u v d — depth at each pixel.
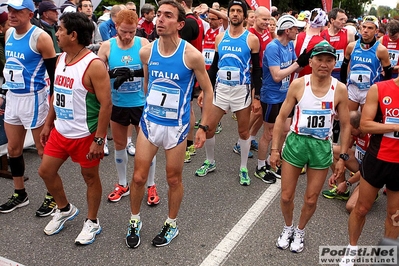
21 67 3.58
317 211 4.10
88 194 3.33
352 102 5.71
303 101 3.03
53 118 3.40
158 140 3.15
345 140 3.12
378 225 3.86
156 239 3.36
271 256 3.28
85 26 2.92
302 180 4.88
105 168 5.03
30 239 3.41
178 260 3.18
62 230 3.57
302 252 3.35
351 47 5.62
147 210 3.98
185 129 3.18
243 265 3.14
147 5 7.65
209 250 3.33
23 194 3.95
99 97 3.01
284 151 3.20
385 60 5.39
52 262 3.11
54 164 3.22
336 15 5.93
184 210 4.00
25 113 3.67
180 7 2.92
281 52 4.52
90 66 2.95
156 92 3.09
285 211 3.29
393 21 6.50
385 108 2.75
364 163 2.94
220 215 3.93
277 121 3.21
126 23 3.70
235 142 6.24
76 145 3.13
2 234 3.47
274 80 4.46
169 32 2.89
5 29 4.34
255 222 3.82
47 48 3.54
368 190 2.93
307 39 5.42
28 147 5.57
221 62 4.51
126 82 3.85
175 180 3.28
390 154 2.77
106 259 3.17
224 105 4.58
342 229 3.75
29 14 3.46
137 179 3.20
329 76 3.01
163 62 3.02
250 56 4.50
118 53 3.87
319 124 3.01
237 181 4.78
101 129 3.07
